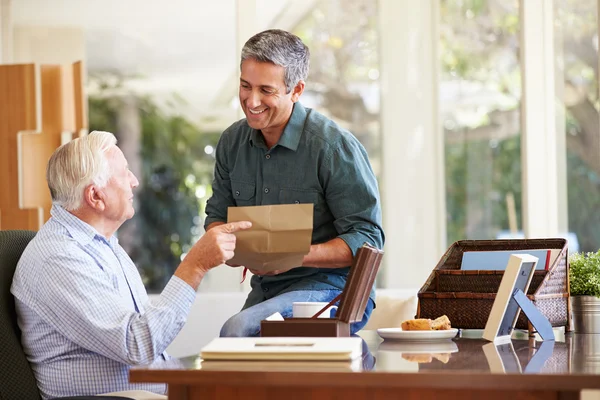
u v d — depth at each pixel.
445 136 4.89
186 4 4.93
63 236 2.28
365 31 4.91
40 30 4.96
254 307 2.53
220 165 2.95
